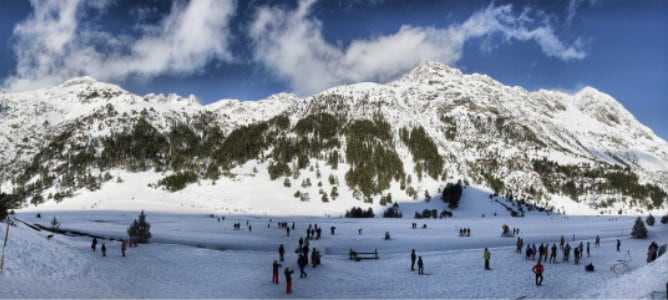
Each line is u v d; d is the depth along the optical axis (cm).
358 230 8631
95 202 16325
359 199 18238
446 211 16175
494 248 5656
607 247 5500
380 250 6041
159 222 9606
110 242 5338
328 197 18250
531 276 3894
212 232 7769
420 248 6200
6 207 3909
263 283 3725
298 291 3491
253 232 8000
